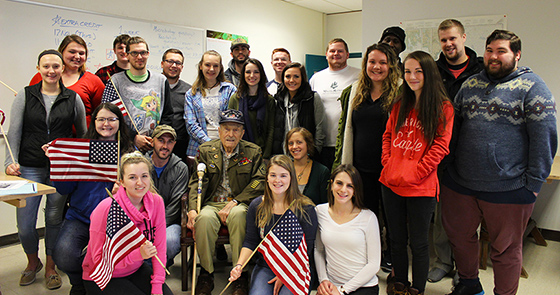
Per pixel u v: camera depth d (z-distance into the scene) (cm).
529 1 336
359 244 215
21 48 331
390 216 225
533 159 195
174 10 450
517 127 200
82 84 298
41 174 263
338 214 224
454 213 226
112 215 186
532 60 342
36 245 269
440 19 364
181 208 261
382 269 284
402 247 227
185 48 464
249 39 559
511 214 205
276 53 370
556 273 283
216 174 266
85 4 369
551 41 334
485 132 206
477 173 210
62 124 262
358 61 709
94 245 189
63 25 354
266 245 204
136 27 411
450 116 207
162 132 254
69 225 228
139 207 203
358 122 256
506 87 201
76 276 222
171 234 250
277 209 227
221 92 321
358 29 701
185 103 318
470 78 219
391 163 218
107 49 388
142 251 191
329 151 314
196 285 249
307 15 677
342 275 220
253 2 560
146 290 200
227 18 519
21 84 334
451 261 283
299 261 203
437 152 204
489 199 208
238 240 242
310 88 301
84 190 231
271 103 309
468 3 354
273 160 223
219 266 295
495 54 199
